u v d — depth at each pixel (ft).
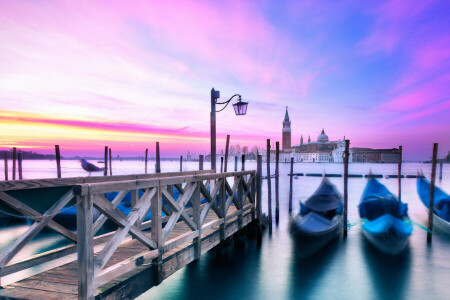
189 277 25.94
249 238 36.91
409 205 69.26
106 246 12.21
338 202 42.78
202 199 33.94
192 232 19.34
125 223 13.10
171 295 22.77
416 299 22.48
